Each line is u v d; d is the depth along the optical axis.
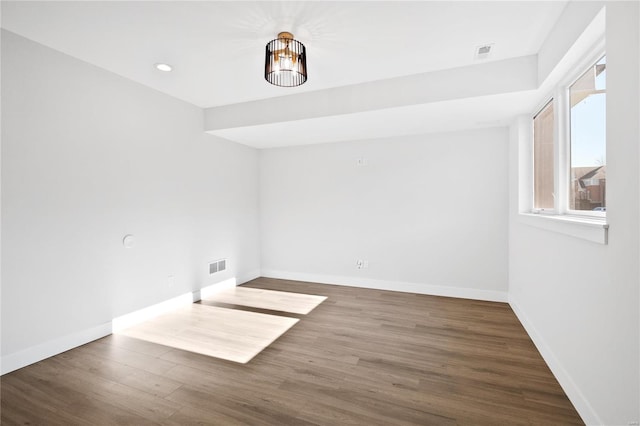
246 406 1.92
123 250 3.15
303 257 5.11
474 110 3.23
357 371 2.31
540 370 2.30
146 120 3.37
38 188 2.49
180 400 1.98
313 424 1.76
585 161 2.09
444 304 3.87
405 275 4.47
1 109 2.28
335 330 3.08
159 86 3.37
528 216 2.85
